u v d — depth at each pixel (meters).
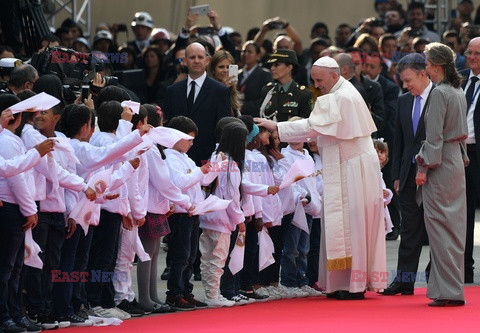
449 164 20.20
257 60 30.78
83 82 21.03
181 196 19.25
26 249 16.84
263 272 21.36
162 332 17.20
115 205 18.33
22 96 17.66
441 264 20.05
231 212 20.05
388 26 39.97
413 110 22.45
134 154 18.30
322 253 21.52
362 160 21.25
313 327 17.69
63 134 18.30
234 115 24.72
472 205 23.67
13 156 16.67
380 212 21.33
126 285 19.08
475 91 24.08
